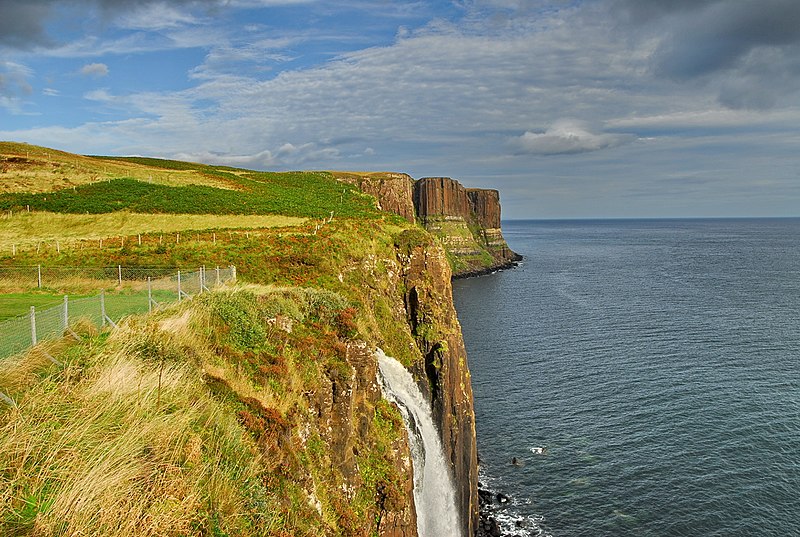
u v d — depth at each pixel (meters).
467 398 41.69
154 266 39.25
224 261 39.53
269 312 21.94
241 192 87.31
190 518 10.52
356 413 22.92
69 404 12.13
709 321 94.81
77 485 9.68
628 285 144.50
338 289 35.69
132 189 77.69
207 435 13.13
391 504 21.94
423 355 40.22
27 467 10.10
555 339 85.38
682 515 39.88
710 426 51.66
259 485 13.19
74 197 70.50
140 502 10.08
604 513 41.00
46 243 50.25
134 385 13.55
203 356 17.25
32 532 8.79
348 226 50.03
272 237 47.50
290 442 16.20
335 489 18.75
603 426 53.34
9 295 30.20
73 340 16.25
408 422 30.52
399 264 44.53
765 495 41.12
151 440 11.86
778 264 195.38
